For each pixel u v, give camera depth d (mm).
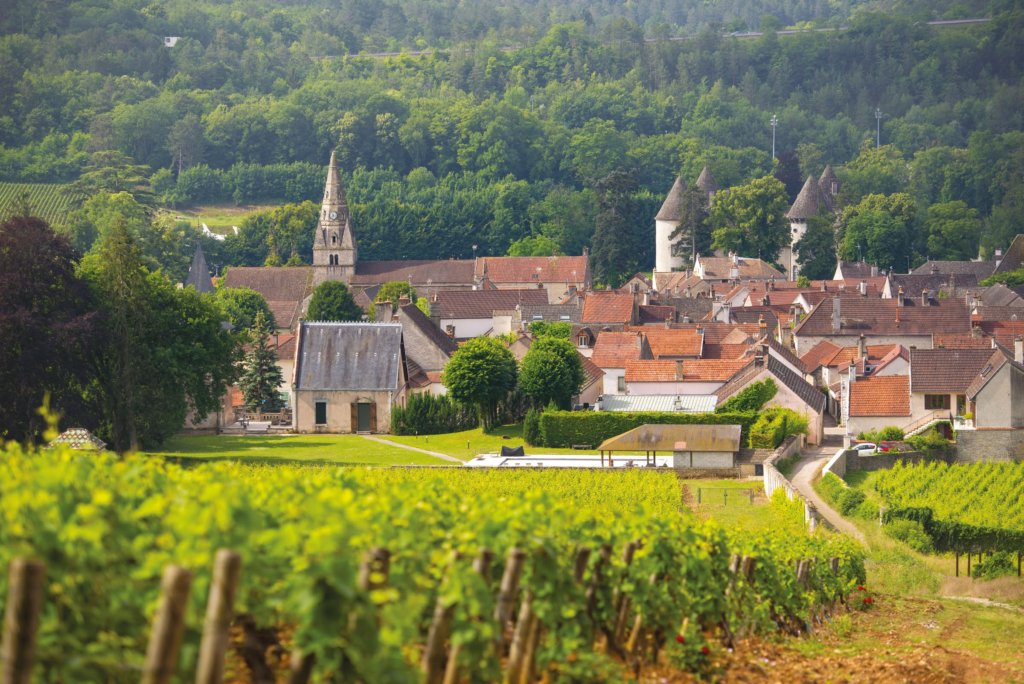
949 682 59594
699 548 57875
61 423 152875
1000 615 90000
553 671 46562
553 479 145375
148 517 38469
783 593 68500
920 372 190625
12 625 28859
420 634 41969
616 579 50344
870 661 62031
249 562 35000
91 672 32781
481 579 39500
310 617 33812
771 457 160500
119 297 159750
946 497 148500
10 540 33312
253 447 182750
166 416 164750
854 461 173625
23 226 151875
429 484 55250
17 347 146125
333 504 36875
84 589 33750
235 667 40688
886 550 120062
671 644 53219
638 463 169875
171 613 29125
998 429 181125
